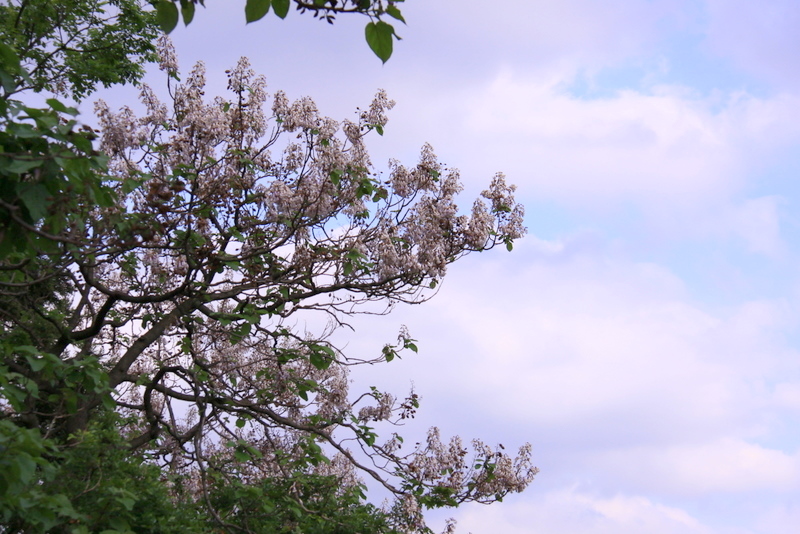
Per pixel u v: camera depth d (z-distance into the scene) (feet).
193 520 27.48
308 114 32.81
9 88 16.34
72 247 23.30
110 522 22.18
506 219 37.60
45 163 16.79
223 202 31.81
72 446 23.41
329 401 41.22
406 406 39.32
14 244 18.28
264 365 41.70
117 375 33.73
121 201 28.19
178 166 30.07
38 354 21.67
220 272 33.17
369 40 12.74
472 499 37.68
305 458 36.94
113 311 39.60
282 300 34.30
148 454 33.55
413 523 35.29
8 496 17.39
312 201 31.40
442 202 35.94
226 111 34.01
